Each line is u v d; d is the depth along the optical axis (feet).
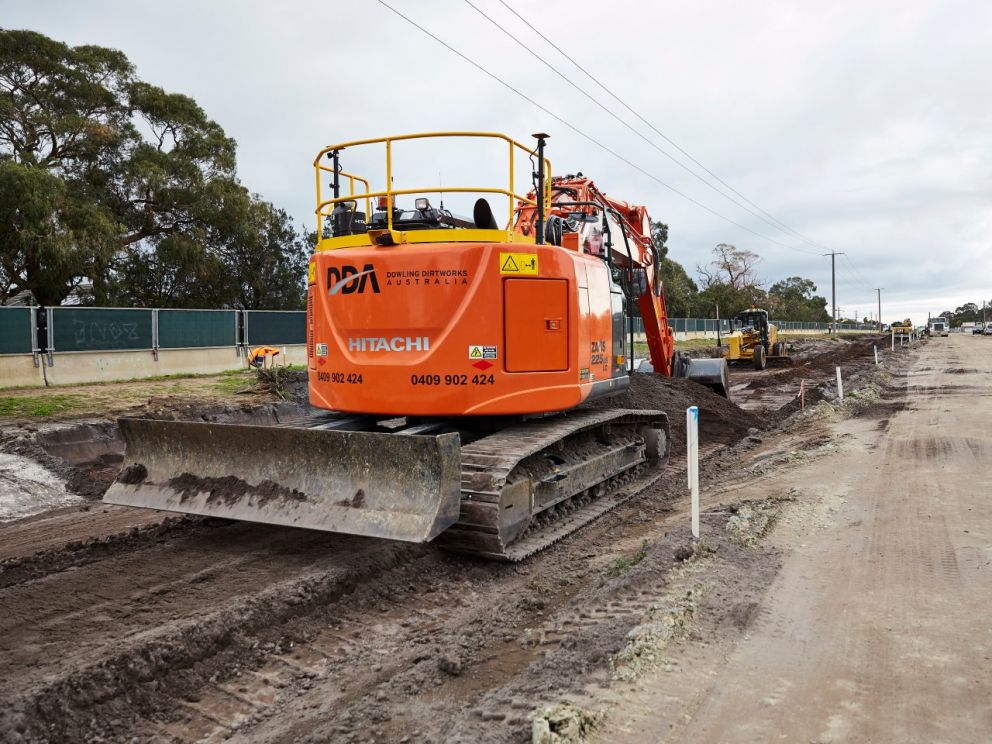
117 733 12.14
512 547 21.09
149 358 61.82
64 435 35.60
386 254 20.97
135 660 13.73
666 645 13.53
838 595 16.02
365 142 22.16
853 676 12.37
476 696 12.93
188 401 46.39
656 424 33.06
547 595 18.34
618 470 29.12
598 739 10.58
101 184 84.28
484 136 21.48
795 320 355.36
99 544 21.34
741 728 10.84
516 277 21.12
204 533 22.66
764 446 39.58
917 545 19.22
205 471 21.53
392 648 15.34
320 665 14.55
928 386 62.64
